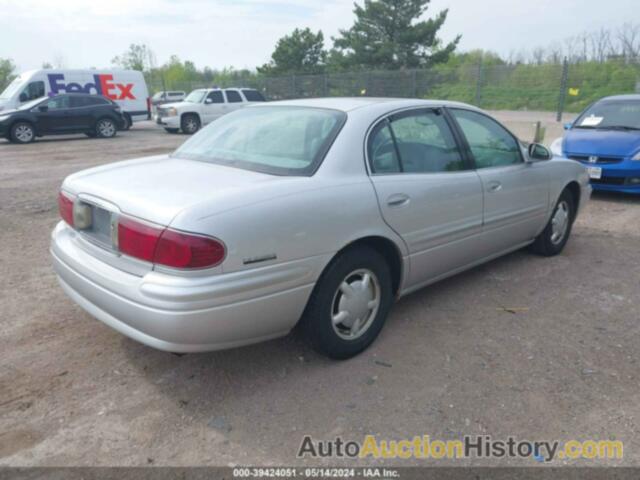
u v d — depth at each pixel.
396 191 3.28
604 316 3.92
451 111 3.99
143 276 2.60
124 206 2.69
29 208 7.40
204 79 58.00
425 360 3.29
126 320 2.68
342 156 3.12
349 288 3.15
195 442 2.56
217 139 3.68
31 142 17.28
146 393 2.94
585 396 2.92
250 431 2.63
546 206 4.81
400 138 3.50
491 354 3.36
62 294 4.27
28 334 3.58
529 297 4.25
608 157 7.64
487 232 4.15
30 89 19.17
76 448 2.51
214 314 2.53
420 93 23.73
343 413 2.77
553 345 3.48
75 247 3.14
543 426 2.68
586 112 9.05
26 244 5.64
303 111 3.56
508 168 4.31
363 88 25.33
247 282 2.60
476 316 3.90
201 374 3.12
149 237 2.53
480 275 4.72
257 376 3.10
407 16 38.53
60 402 2.85
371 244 3.31
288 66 46.84
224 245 2.51
